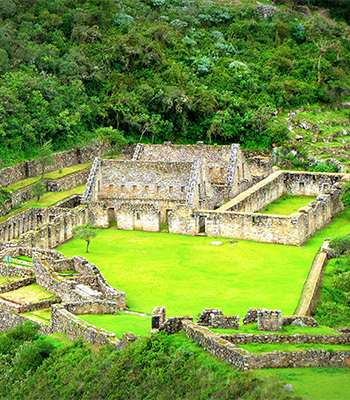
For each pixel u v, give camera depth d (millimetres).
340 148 171375
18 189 135000
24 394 66125
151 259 108625
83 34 195500
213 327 60750
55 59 183375
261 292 89938
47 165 145125
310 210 122438
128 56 191000
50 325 77188
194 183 127812
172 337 61125
